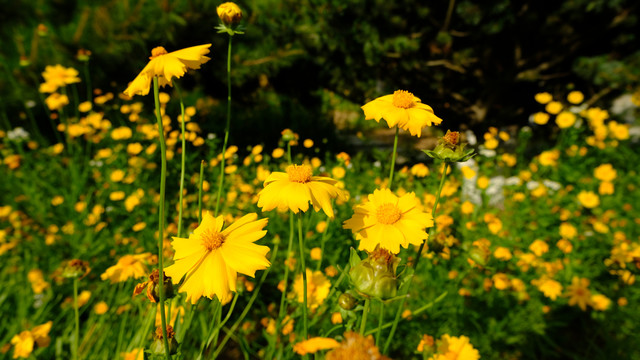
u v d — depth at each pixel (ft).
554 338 7.68
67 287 8.24
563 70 24.81
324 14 18.72
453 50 22.58
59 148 12.82
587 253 9.07
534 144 21.08
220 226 3.31
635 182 12.46
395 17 18.53
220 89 19.33
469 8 18.92
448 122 25.16
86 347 6.66
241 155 17.61
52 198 11.50
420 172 11.99
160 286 2.76
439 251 5.68
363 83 22.57
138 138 13.85
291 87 21.72
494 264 8.48
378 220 3.50
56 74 12.51
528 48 23.68
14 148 14.32
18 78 15.52
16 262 8.87
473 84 25.58
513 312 7.62
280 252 8.68
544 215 10.45
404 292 3.61
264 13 18.54
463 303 7.54
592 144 13.67
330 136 22.31
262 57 17.81
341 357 2.28
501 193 12.43
